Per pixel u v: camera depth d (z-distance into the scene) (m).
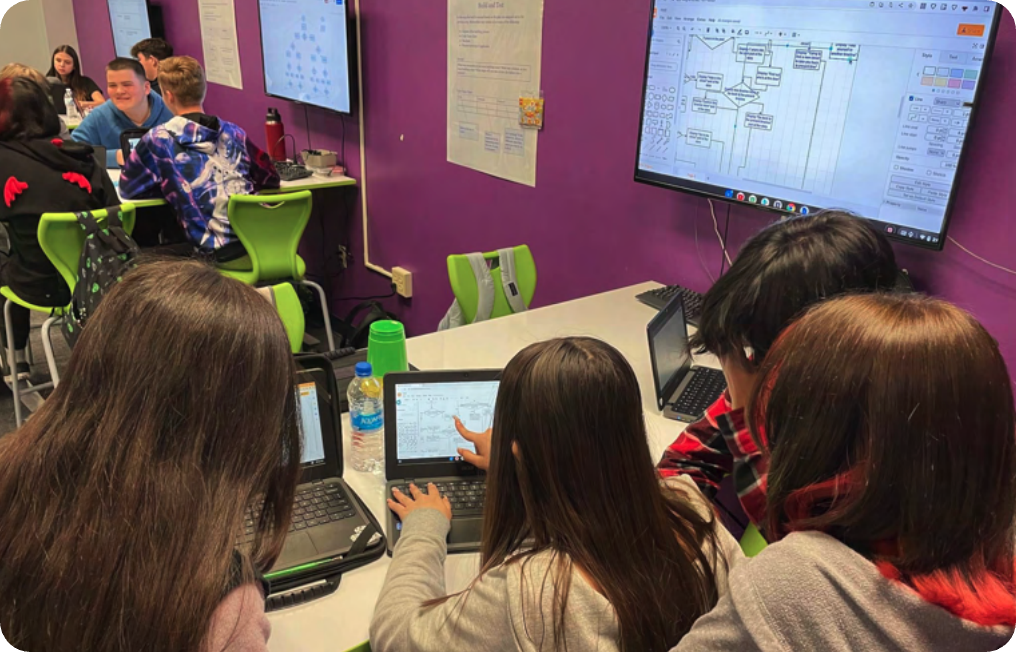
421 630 0.89
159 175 2.96
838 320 0.64
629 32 2.30
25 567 0.61
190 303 0.65
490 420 1.34
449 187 3.22
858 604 0.59
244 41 4.45
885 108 1.71
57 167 2.56
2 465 0.65
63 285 2.63
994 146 1.63
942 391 0.58
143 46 4.66
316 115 4.00
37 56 6.95
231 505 0.64
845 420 0.62
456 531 1.20
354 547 1.14
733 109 2.01
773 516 0.70
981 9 1.52
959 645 0.59
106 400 0.63
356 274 4.04
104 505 0.61
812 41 1.80
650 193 2.40
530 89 2.70
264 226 2.97
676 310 1.85
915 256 1.83
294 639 1.00
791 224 1.16
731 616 0.64
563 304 2.27
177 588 0.60
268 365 0.68
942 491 0.58
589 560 0.83
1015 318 1.67
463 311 2.27
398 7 3.21
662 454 1.47
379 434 1.42
